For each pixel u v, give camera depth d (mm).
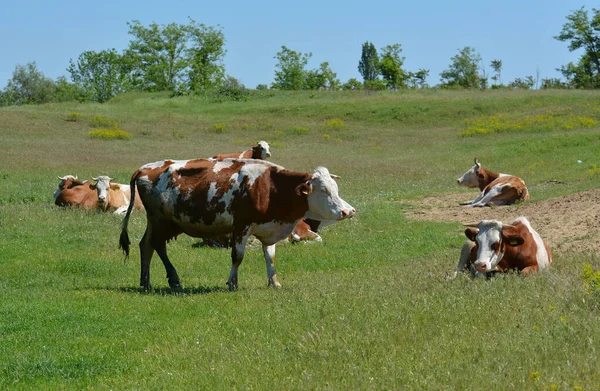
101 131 44062
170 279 11922
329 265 13789
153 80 92250
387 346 7391
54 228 16906
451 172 30812
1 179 25562
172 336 8773
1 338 8898
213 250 15289
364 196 23250
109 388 7125
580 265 10562
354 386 6387
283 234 11805
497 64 90125
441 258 13188
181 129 49375
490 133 44656
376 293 9898
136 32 92438
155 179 12008
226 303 10328
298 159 36031
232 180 11688
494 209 19344
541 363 6520
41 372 7660
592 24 88000
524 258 10547
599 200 17562
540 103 54156
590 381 6082
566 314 7988
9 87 102312
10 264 13695
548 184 24578
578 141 33281
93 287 12047
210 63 91188
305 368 6949
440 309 8492
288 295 10453
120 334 9031
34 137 42062
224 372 7141
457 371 6469
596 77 84875
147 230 12102
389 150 41062
